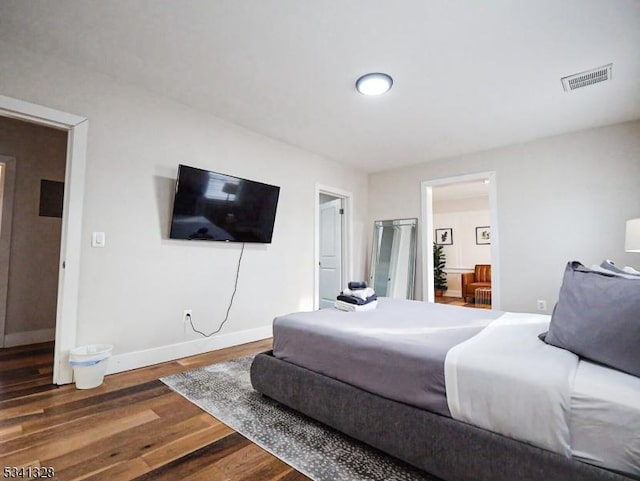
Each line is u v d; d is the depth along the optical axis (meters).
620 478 0.94
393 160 4.62
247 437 1.65
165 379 2.40
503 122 3.32
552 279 3.61
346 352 1.67
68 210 2.33
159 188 2.83
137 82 2.64
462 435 1.23
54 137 3.63
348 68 2.41
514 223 3.88
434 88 2.67
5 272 3.28
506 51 2.19
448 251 7.55
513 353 1.31
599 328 1.21
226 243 3.33
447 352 1.37
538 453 1.07
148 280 2.75
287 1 1.77
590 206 3.43
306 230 4.20
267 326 3.69
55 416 1.84
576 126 3.41
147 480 1.32
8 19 1.92
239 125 3.45
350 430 1.58
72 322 2.32
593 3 1.76
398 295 4.71
